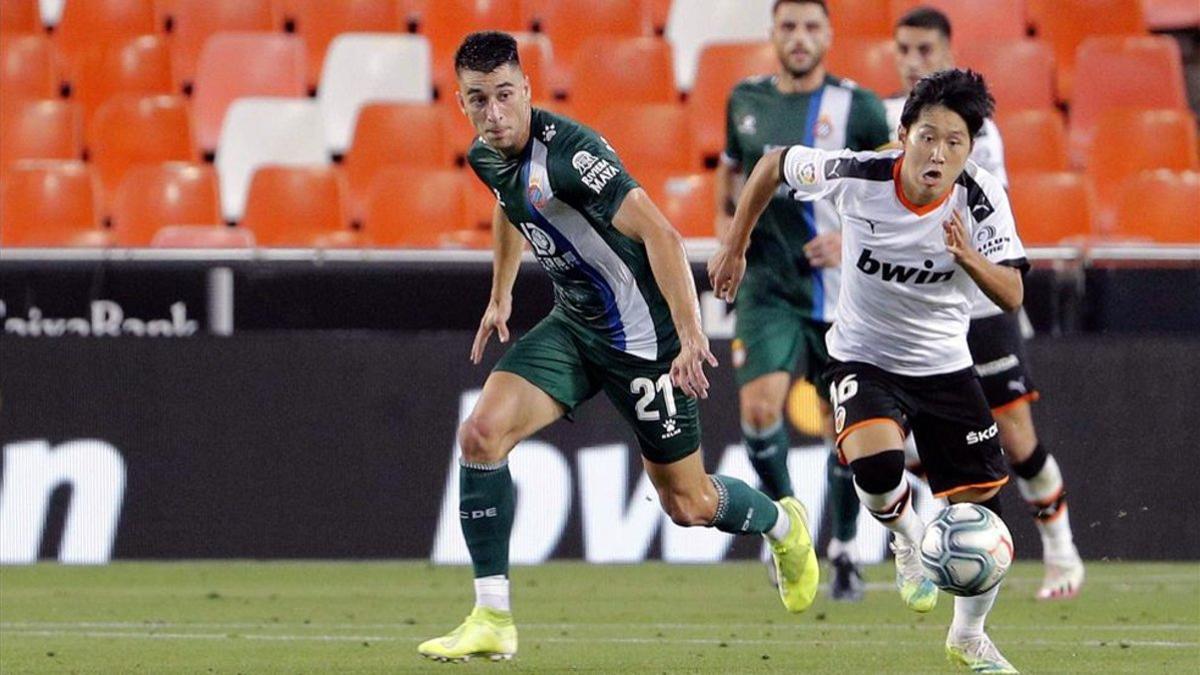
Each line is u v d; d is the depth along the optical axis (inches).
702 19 2245.3
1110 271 1551.4
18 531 1539.1
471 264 1553.9
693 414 916.0
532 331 922.1
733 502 952.9
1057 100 2176.4
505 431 886.4
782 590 1007.0
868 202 897.5
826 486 1547.7
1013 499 1581.0
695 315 828.6
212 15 2266.2
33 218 1873.8
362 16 2261.3
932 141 843.4
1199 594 1350.9
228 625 1143.6
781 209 1253.1
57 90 2178.9
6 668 920.3
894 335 917.8
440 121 2027.6
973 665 850.1
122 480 1549.0
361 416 1561.3
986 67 2127.2
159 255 1536.7
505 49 842.8
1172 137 2003.0
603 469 1561.3
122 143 2036.2
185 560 1552.7
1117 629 1121.4
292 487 1560.0
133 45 2187.5
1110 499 1563.7
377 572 1497.3
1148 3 2308.1
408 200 1877.5
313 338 1555.1
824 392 1296.8
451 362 1558.8
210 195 1898.4
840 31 2225.6
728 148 1341.0
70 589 1371.8
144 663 940.0
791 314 1269.7
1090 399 1561.3
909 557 926.4
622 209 840.9
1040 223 1839.3
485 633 876.0
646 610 1237.7
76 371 1542.8
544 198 861.8
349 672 895.7
